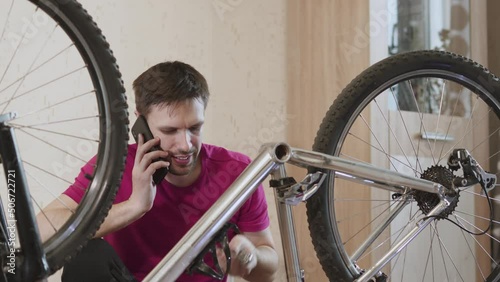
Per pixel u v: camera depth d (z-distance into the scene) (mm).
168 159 1207
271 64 2102
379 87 1239
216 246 1022
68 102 1652
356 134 1911
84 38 991
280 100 2109
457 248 2104
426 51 1282
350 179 1175
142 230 1349
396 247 1209
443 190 1228
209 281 1346
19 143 1562
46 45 1618
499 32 2338
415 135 2008
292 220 1118
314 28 2049
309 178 1092
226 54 2016
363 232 1897
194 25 1949
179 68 1270
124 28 1784
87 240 987
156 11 1859
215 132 1983
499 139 2219
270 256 1358
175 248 986
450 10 2164
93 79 1011
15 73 1563
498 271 1488
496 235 2186
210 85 1977
